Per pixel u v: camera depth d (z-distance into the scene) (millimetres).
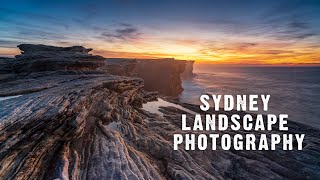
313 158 32438
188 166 26906
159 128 39594
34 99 24438
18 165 16562
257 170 28656
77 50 61656
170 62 164375
